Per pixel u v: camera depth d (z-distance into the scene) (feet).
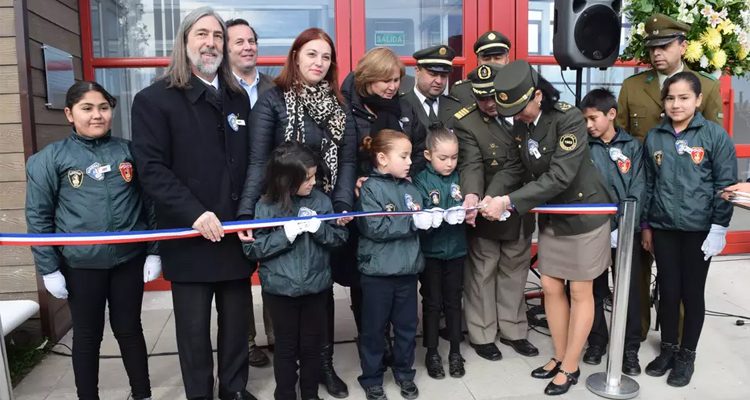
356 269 9.05
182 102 7.28
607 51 9.99
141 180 7.13
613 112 9.12
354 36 13.94
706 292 13.23
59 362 10.07
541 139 8.21
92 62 13.12
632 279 9.31
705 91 9.69
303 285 7.54
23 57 10.07
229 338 7.96
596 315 9.60
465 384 8.91
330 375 8.73
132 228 7.75
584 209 8.18
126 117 13.62
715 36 9.99
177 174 7.33
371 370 8.41
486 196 8.60
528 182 8.86
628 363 9.17
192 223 7.14
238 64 9.76
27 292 10.44
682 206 8.61
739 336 10.71
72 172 7.44
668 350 9.15
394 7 14.06
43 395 8.93
